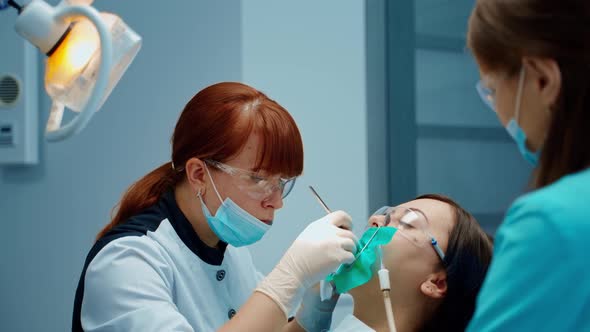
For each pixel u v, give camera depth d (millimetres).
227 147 1529
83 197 2752
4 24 2676
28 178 2816
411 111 3154
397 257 1633
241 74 2635
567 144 896
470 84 3273
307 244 1512
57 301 2768
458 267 1614
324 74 2854
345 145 2914
